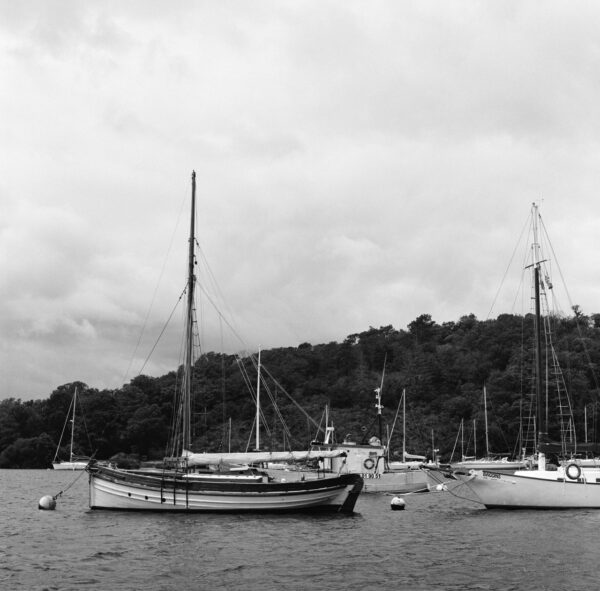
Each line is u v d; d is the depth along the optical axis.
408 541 41.03
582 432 149.62
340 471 73.62
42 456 196.75
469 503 66.25
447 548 38.62
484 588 29.34
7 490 93.19
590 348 176.62
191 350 59.81
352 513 54.41
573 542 40.72
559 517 52.53
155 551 37.16
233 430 175.50
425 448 172.75
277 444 168.88
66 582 30.11
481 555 36.56
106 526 46.22
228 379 191.75
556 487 57.44
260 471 65.94
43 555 36.16
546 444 62.44
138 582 30.16
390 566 33.66
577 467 57.69
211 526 46.28
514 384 181.25
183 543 39.59
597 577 31.42
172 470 59.03
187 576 31.33
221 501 52.25
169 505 52.53
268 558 35.41
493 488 57.72
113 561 34.59
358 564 34.06
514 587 29.55
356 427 184.62
